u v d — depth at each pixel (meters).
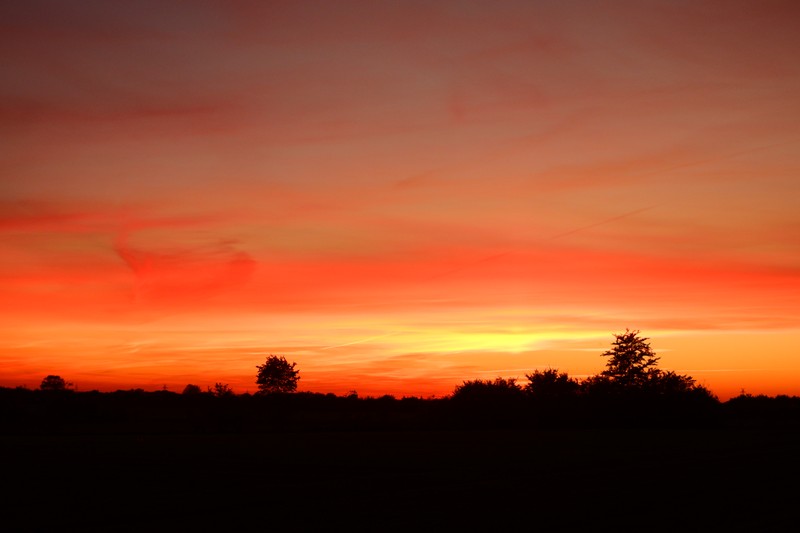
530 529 23.02
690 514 25.81
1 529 23.16
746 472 39.81
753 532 22.56
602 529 23.00
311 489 32.81
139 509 27.05
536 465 44.59
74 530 22.91
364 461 47.75
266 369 145.38
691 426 102.81
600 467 43.03
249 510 26.77
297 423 120.69
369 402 171.62
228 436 81.31
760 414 141.38
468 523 23.95
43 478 37.62
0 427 104.38
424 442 69.12
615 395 109.12
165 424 116.56
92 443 67.50
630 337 125.56
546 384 116.12
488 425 109.81
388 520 24.50
